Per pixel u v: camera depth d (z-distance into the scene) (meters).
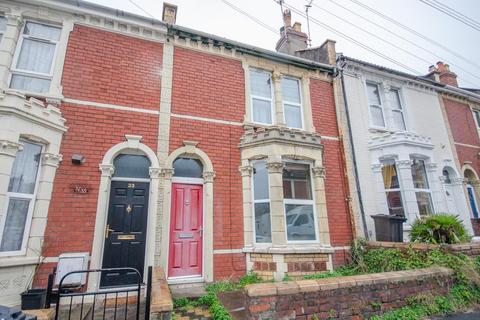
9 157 4.44
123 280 5.28
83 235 5.08
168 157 6.11
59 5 5.87
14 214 4.58
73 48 5.89
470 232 9.55
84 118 5.61
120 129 5.86
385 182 8.46
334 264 6.96
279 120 7.62
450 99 11.70
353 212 7.61
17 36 5.57
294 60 8.30
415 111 10.26
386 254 6.23
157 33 6.80
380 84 9.92
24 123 4.65
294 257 6.16
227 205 6.43
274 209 6.34
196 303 4.70
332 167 7.93
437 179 8.71
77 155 5.30
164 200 5.82
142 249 5.58
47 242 4.79
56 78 5.56
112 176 5.75
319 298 3.48
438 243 5.65
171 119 6.40
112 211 5.57
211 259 5.92
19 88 5.41
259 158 6.82
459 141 11.09
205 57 7.26
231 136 6.96
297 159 7.07
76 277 4.74
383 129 9.16
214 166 6.55
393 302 3.93
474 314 4.05
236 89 7.40
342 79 8.88
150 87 6.40
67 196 5.12
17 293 4.30
